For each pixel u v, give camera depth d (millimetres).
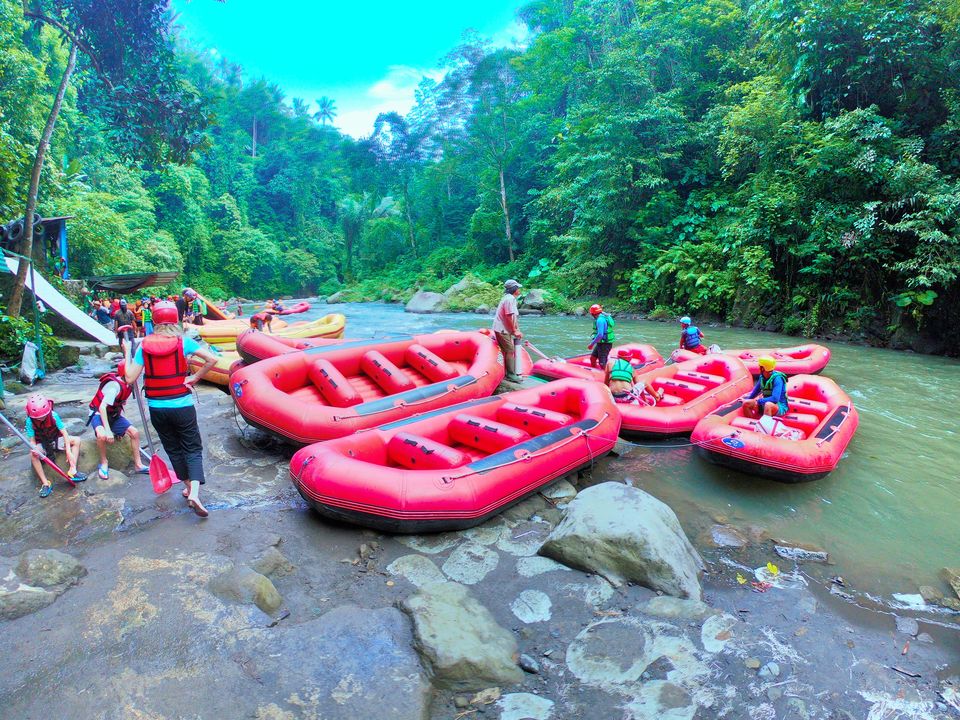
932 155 14477
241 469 5484
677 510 5141
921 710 2812
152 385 4055
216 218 52438
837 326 15805
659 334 17297
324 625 3129
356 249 54344
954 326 13586
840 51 15047
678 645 3184
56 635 2918
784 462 5418
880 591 3951
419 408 6359
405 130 45375
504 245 35562
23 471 4738
